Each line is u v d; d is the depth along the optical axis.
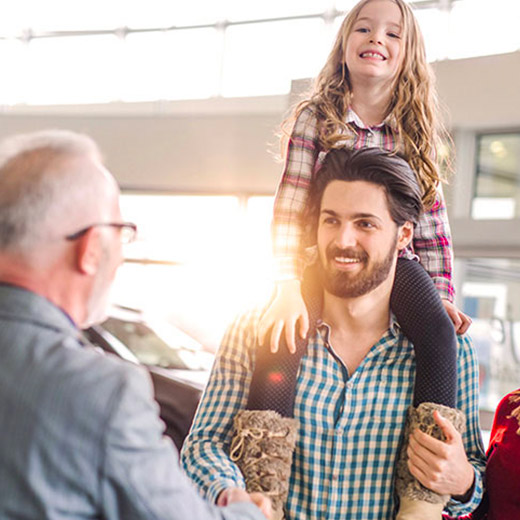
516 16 11.62
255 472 2.12
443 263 2.57
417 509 2.10
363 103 2.66
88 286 1.58
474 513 2.31
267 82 13.32
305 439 2.20
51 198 1.54
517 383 9.83
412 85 2.66
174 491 1.52
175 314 12.87
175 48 14.09
